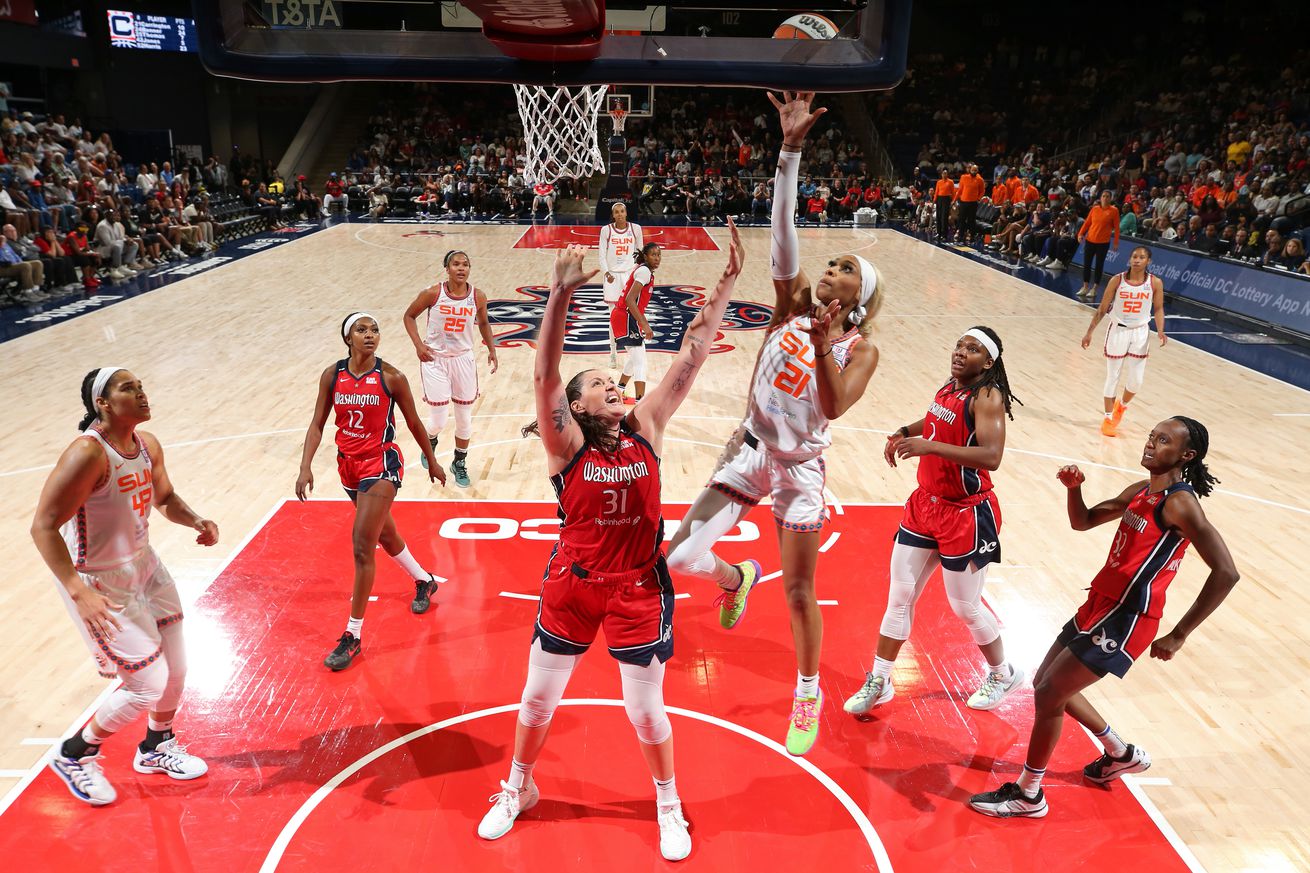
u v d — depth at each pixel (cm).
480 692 468
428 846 364
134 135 2398
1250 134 2095
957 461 397
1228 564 351
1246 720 458
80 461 344
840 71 230
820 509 391
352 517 667
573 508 334
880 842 372
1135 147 2448
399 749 423
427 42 231
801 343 373
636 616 340
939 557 441
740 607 453
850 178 2856
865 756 425
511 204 2769
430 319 705
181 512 411
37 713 444
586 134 1675
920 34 3198
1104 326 1375
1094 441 863
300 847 362
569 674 354
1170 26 2962
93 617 345
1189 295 1582
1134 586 364
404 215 2791
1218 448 849
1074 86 2986
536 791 384
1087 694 479
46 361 1072
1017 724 452
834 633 529
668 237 2305
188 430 846
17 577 576
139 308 1382
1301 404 993
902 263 1955
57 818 375
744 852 364
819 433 381
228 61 226
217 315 1338
